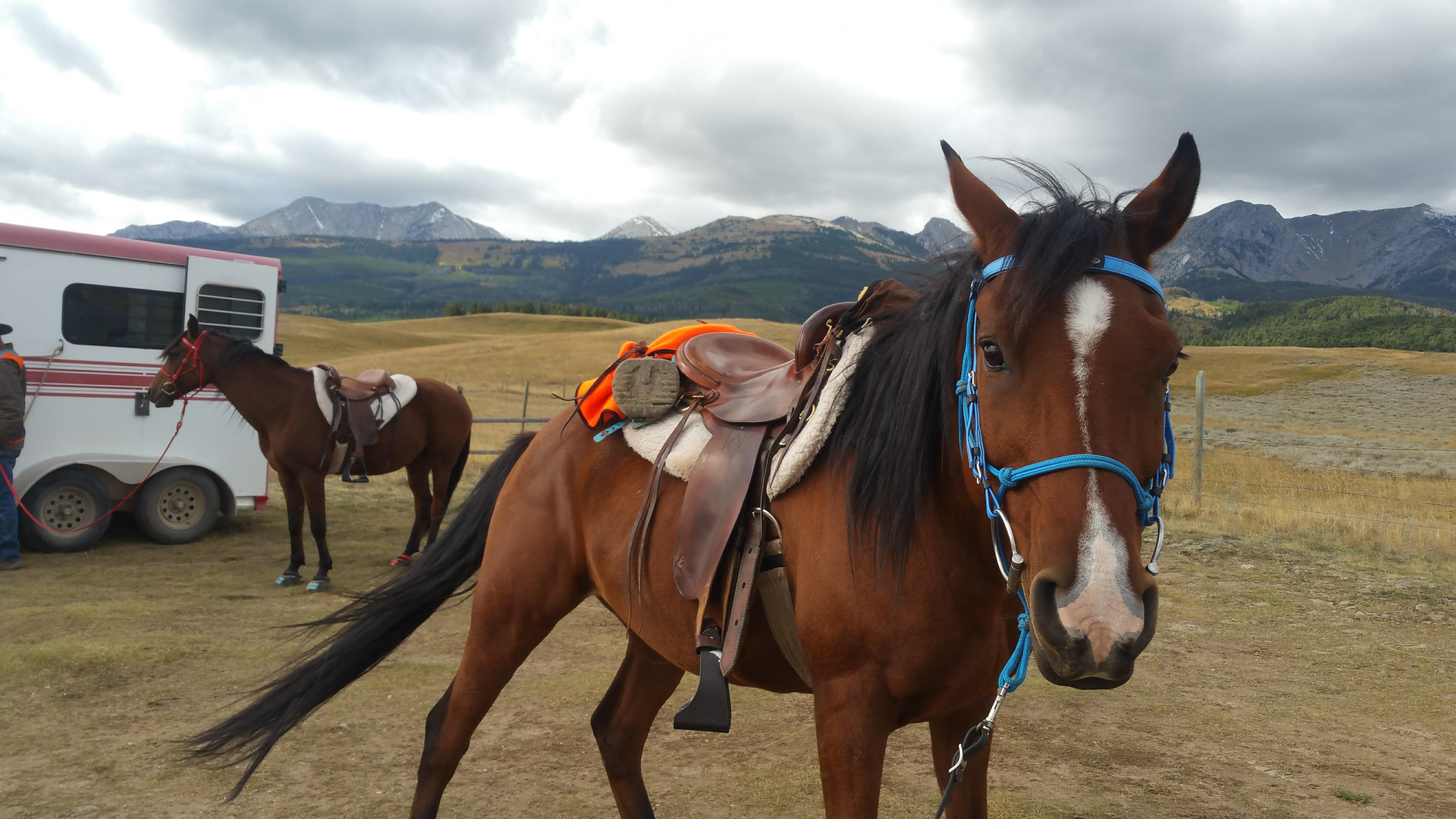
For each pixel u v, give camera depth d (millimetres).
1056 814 3045
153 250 7906
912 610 1611
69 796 3105
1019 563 1391
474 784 3320
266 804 3094
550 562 2424
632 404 2291
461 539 2750
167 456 7965
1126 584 1225
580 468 2428
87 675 4359
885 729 1679
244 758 2576
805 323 2078
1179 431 23000
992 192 1591
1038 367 1352
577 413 2564
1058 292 1354
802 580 1786
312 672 2576
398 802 3129
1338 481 12664
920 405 1635
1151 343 1339
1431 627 5512
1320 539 8266
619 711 2709
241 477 8367
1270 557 7520
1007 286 1403
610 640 5395
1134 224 1488
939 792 3293
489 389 32875
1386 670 4711
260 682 4336
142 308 7898
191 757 2605
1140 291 1404
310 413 6664
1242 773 3430
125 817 2965
